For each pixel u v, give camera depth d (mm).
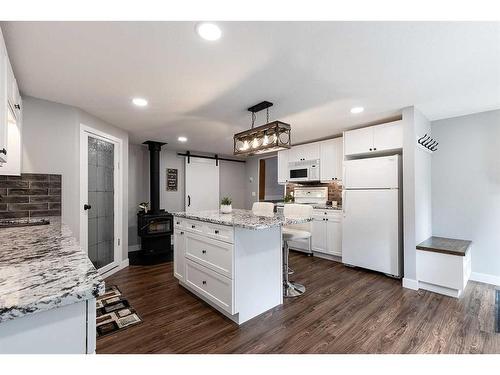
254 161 6852
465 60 1867
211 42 1629
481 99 2682
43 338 633
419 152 3057
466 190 3211
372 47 1696
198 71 2021
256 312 2285
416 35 1563
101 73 2055
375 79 2189
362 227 3516
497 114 3012
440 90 2432
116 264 3633
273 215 2756
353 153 3672
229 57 1815
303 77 2135
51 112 2689
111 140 3566
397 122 3207
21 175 2510
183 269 2898
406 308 2420
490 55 1795
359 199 3555
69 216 2807
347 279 3236
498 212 3010
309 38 1589
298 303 2549
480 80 2215
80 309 687
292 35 1560
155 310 2396
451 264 2672
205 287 2477
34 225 1996
